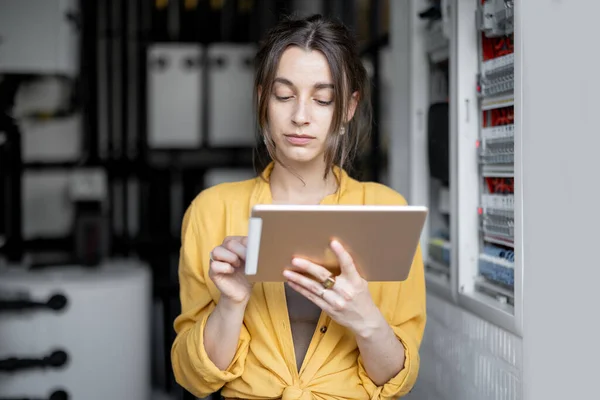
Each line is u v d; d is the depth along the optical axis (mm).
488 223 1653
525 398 1332
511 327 1411
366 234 1099
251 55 3682
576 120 1149
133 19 3588
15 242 3084
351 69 1298
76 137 3672
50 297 2408
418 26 2117
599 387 1101
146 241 3480
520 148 1345
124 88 3590
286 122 1244
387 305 1367
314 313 1341
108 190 3482
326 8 3734
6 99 2982
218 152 3678
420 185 2143
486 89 1643
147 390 2758
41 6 2975
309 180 1375
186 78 3641
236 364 1307
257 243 1069
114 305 2506
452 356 1811
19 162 3088
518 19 1339
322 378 1281
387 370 1276
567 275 1184
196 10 3643
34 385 2420
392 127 2584
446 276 1951
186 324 1388
